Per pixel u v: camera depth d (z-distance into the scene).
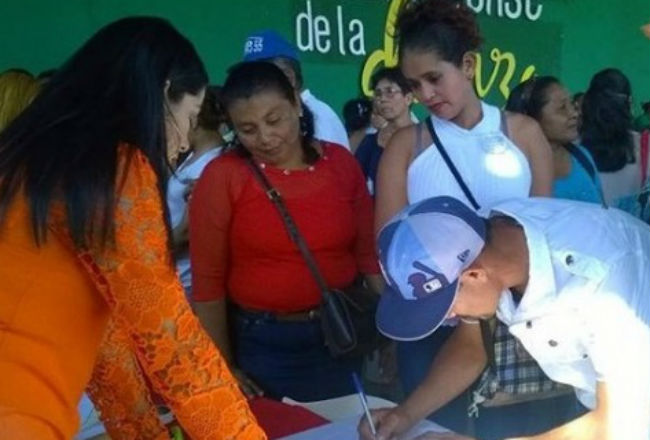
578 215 1.48
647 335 1.44
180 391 1.27
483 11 5.36
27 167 1.23
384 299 1.46
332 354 2.22
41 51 4.02
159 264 1.25
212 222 2.22
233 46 4.48
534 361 1.79
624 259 1.45
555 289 1.43
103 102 1.25
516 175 2.14
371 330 2.25
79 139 1.22
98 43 1.29
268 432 1.71
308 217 2.21
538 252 1.42
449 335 2.00
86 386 1.48
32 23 3.99
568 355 1.51
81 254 1.24
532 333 1.50
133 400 1.54
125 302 1.24
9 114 2.22
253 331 2.25
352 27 4.80
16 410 1.20
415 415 1.74
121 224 1.21
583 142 3.82
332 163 2.29
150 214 1.24
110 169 1.20
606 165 3.84
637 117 5.23
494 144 2.13
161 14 4.29
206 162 2.55
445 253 1.40
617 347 1.42
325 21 4.71
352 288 2.31
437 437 1.66
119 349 1.50
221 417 1.29
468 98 2.14
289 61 2.93
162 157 1.27
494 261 1.42
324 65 4.74
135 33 1.28
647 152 3.93
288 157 2.23
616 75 3.85
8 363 1.21
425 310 1.40
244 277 2.25
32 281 1.23
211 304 2.27
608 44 6.03
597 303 1.42
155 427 1.57
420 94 2.13
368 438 1.68
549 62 5.74
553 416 1.84
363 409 1.77
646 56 6.21
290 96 2.20
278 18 4.59
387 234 1.47
